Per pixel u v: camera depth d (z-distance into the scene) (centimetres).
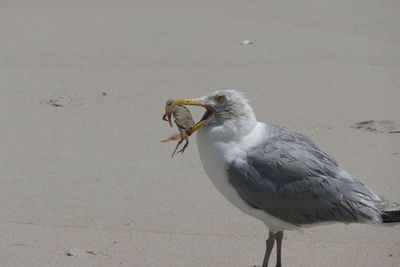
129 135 1461
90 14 2161
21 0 2272
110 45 1938
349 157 1359
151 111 1570
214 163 985
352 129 1477
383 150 1385
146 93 1659
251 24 2092
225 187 991
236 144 981
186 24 2086
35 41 1958
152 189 1249
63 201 1205
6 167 1326
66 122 1520
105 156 1373
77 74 1766
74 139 1444
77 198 1216
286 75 1748
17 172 1307
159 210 1180
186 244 1080
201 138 995
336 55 1873
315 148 990
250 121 990
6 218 1147
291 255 1062
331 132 1464
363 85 1691
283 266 1031
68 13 2166
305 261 1045
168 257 1043
